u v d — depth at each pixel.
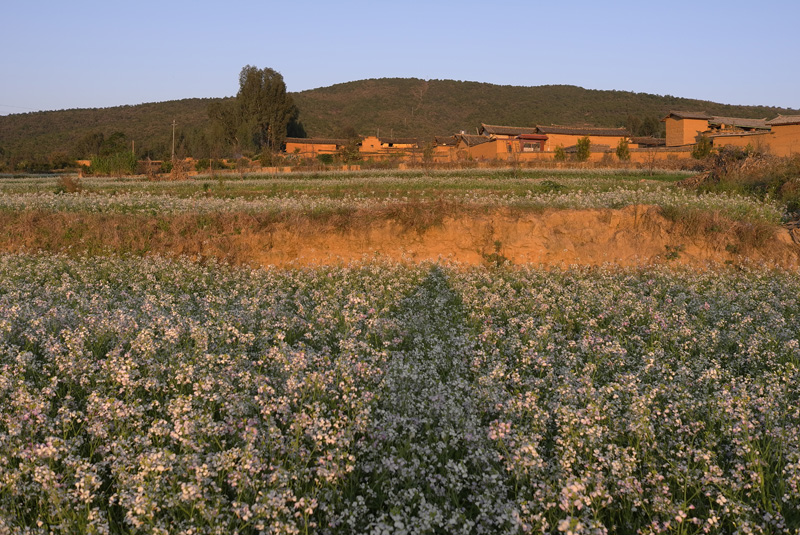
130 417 5.43
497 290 12.15
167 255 15.74
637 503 4.36
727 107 166.75
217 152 76.62
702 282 13.02
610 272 14.48
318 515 4.34
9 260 14.49
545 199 19.41
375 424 5.11
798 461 4.56
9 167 62.38
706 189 22.02
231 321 8.36
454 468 4.37
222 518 4.15
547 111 165.00
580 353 7.72
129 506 4.18
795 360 7.26
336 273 13.58
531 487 4.59
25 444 4.87
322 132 140.25
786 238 15.29
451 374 6.78
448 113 170.25
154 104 161.25
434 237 16.16
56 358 6.53
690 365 7.32
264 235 16.23
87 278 12.90
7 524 3.97
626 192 20.34
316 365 6.73
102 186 32.09
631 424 5.01
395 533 3.69
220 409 5.55
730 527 4.32
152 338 7.29
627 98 177.62
